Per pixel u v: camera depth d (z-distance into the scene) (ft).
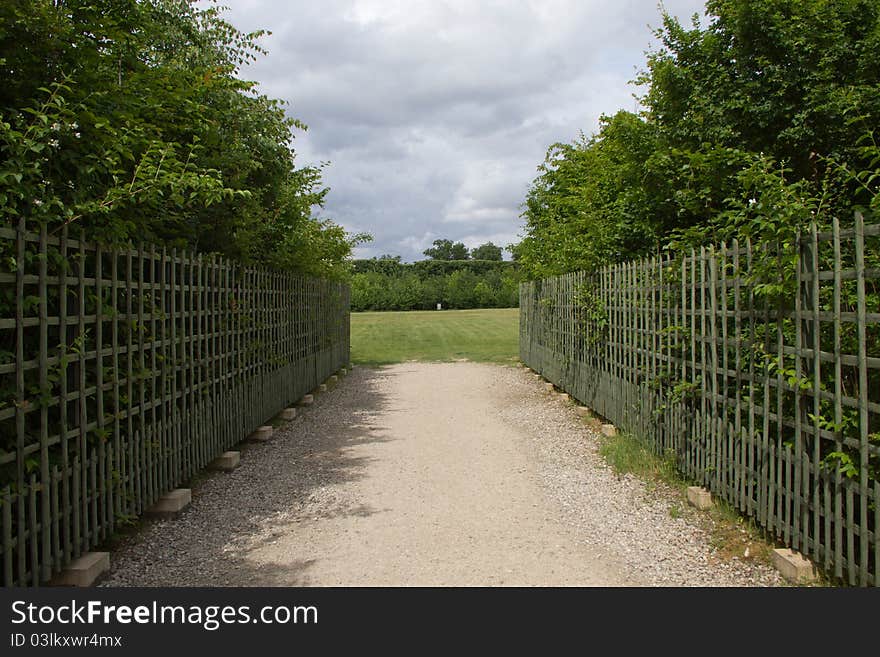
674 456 18.60
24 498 11.00
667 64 24.62
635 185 26.78
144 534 14.97
